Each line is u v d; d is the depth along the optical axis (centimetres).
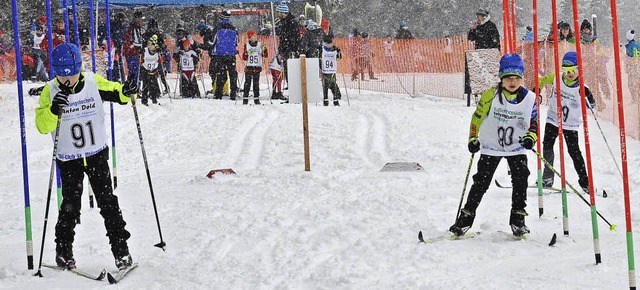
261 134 2005
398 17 7394
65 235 852
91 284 801
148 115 2352
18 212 1194
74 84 827
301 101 1509
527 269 815
